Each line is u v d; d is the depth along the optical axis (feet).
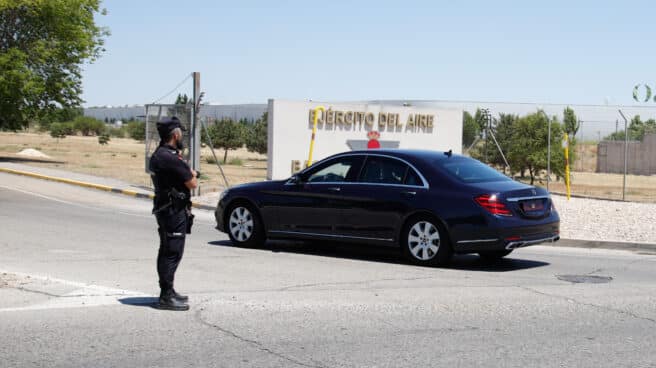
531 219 35.29
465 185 35.27
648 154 186.09
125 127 461.78
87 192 81.51
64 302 25.30
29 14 134.21
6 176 99.91
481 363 19.25
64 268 32.99
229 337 21.43
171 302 24.38
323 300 26.73
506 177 37.86
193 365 18.72
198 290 28.27
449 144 103.14
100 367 18.43
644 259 40.73
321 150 88.79
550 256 41.50
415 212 35.78
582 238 47.75
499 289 29.78
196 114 75.66
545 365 19.17
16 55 131.34
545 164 117.60
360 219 37.32
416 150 38.65
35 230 47.93
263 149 197.36
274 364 18.93
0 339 20.75
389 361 19.31
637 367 19.21
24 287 27.58
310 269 34.14
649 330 23.20
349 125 91.09
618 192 110.52
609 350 20.77
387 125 95.25
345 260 37.42
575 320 24.39
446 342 21.30
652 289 30.42
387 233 36.65
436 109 100.94
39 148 214.48
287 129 85.46
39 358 19.07
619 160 189.67
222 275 31.96
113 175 104.63
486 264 37.60
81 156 174.70
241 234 41.47
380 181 37.32
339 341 21.22
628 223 55.77
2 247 39.86
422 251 35.81
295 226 39.45
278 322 23.29
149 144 84.58
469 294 28.48
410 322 23.63
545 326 23.45
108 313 23.93
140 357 19.31
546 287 30.55
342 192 37.88
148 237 45.73
